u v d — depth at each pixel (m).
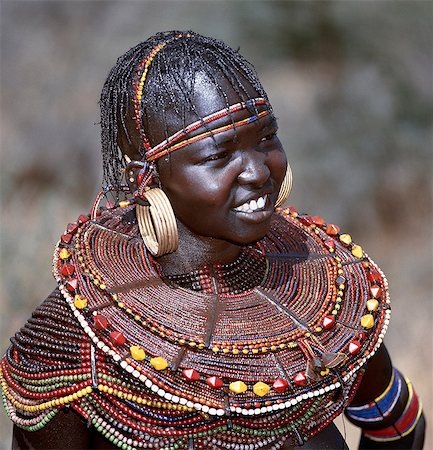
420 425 3.00
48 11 10.95
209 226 2.33
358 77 9.64
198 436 2.29
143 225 2.39
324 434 2.63
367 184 8.70
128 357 2.22
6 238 6.08
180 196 2.32
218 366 2.27
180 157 2.28
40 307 2.42
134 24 10.65
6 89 10.05
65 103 9.71
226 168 2.26
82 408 2.28
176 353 2.26
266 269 2.57
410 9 10.03
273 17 10.16
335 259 2.62
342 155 8.84
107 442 2.43
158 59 2.32
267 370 2.30
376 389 2.84
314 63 9.95
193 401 2.22
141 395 2.25
